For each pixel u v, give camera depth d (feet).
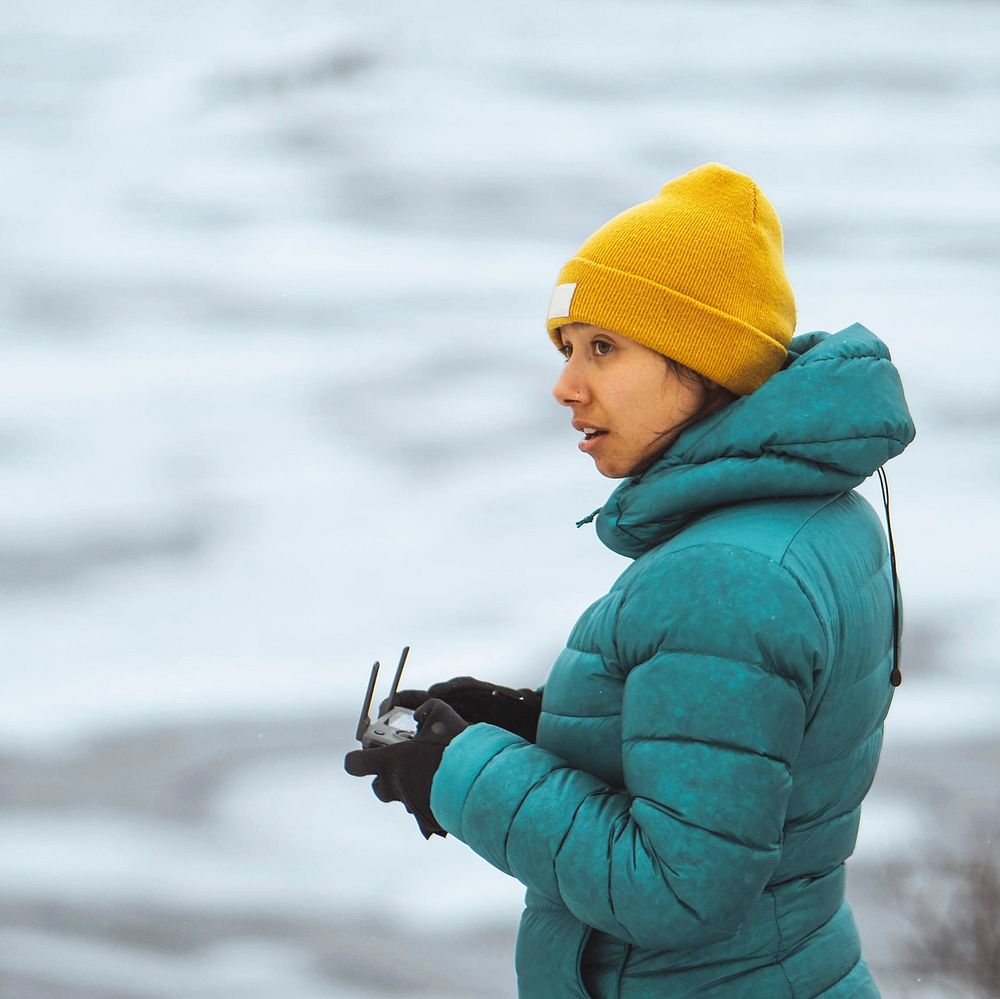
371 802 118.42
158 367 406.41
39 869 106.01
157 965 88.33
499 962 88.84
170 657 173.58
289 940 92.53
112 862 107.55
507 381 370.32
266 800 120.57
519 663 169.17
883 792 114.21
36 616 193.16
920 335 416.46
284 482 281.95
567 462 283.59
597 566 214.48
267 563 224.12
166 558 228.02
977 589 184.65
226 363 410.52
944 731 130.72
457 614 192.24
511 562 218.59
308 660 170.81
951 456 270.46
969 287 490.49
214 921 95.76
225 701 152.05
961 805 110.32
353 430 325.42
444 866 104.78
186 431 331.36
